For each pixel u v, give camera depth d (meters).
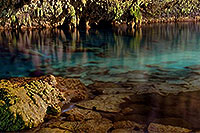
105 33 16.27
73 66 7.28
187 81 5.21
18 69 6.98
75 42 12.66
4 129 3.01
